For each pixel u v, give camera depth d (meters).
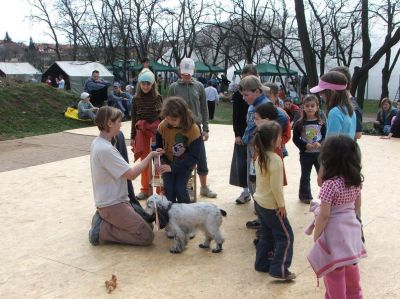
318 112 5.88
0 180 7.65
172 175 4.98
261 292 3.73
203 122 6.36
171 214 4.46
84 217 5.70
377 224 5.27
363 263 4.24
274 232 3.90
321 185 3.20
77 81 31.77
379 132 13.13
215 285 3.87
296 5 16.67
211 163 8.62
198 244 4.79
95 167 4.64
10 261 4.44
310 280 3.92
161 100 6.18
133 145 6.32
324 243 3.11
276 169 3.71
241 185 5.80
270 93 5.41
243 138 5.11
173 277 4.03
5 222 5.54
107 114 4.56
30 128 14.21
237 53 42.75
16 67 41.75
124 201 4.77
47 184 7.33
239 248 4.64
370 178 7.37
